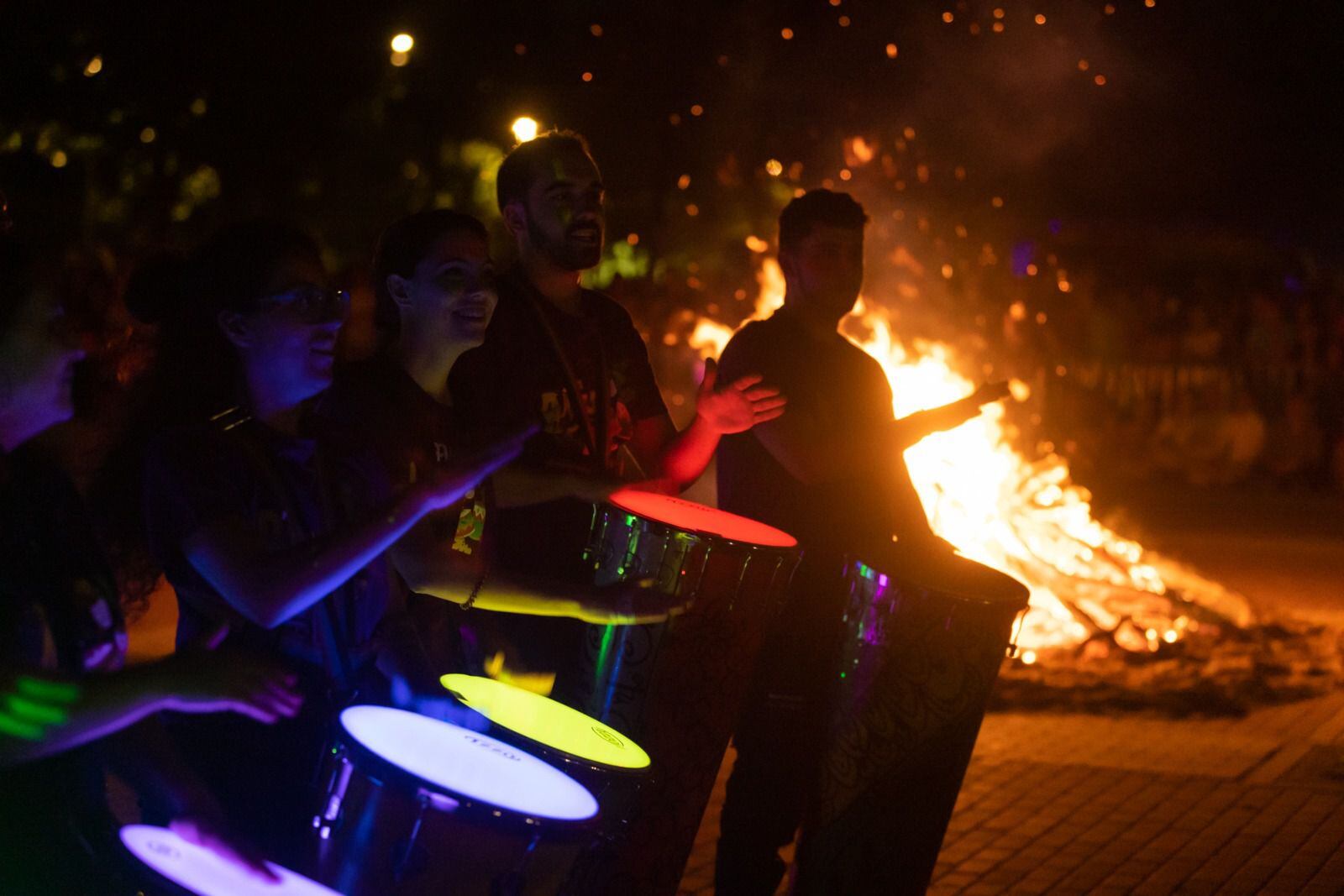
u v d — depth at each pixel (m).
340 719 2.78
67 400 2.55
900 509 4.44
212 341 2.98
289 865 2.91
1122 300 20.28
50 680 2.28
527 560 4.01
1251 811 5.98
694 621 3.63
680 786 3.68
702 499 10.61
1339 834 5.70
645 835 3.63
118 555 2.92
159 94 12.52
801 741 4.23
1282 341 19.94
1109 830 5.75
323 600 3.01
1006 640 3.89
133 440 2.93
